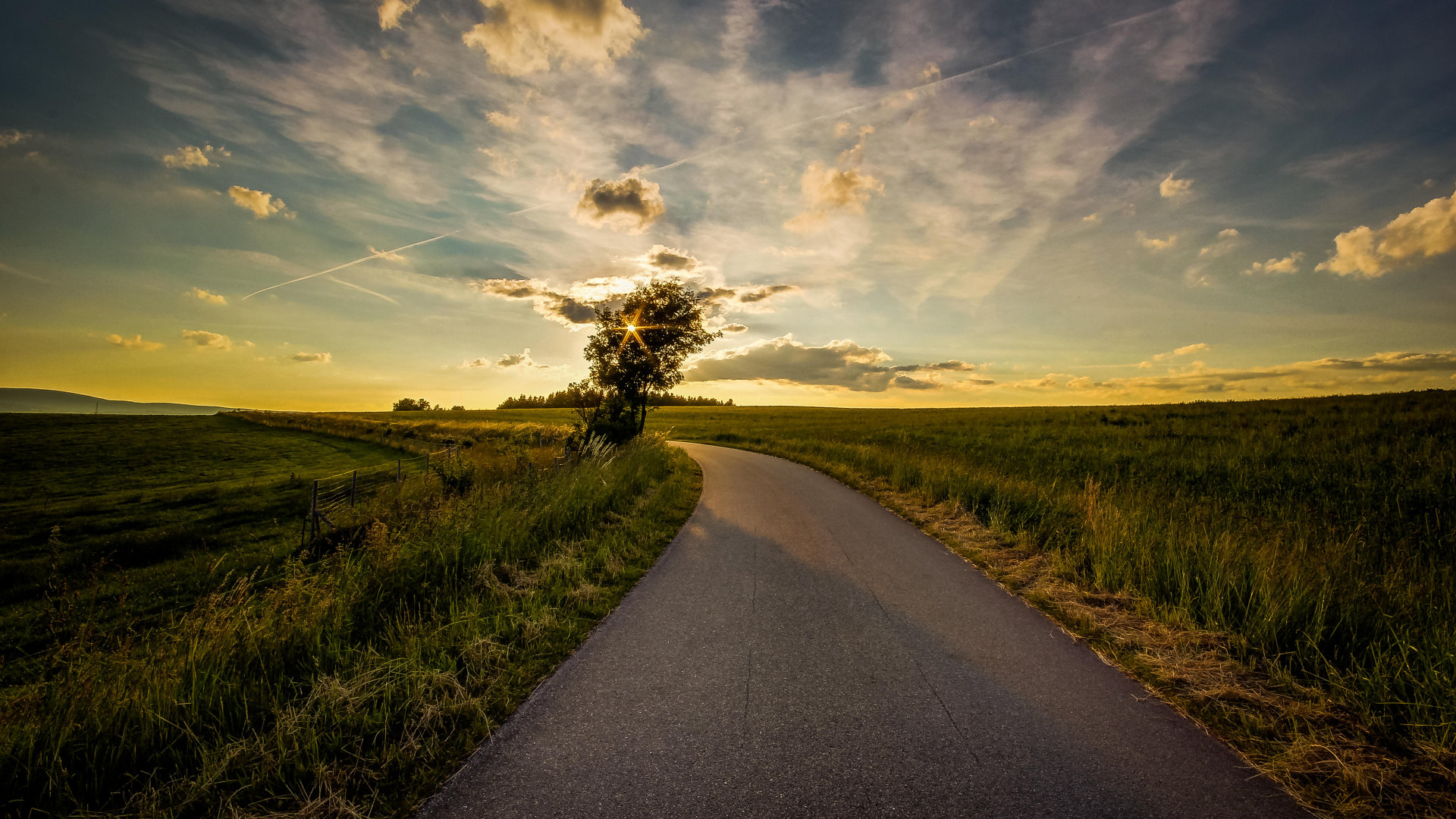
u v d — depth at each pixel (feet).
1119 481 41.22
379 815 8.42
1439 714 10.20
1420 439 54.90
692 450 96.22
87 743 9.63
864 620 16.81
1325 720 10.84
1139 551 20.03
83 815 8.43
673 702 11.71
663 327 69.87
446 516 23.38
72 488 85.40
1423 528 26.43
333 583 16.80
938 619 16.89
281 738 9.83
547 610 16.89
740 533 29.55
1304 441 58.54
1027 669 13.41
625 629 15.98
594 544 25.43
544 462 46.75
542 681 12.68
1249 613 15.25
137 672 11.71
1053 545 24.35
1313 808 8.58
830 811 8.38
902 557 24.56
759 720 11.02
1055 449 64.59
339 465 99.81
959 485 36.70
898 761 9.63
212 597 14.58
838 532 29.84
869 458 58.75
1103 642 14.88
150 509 57.52
